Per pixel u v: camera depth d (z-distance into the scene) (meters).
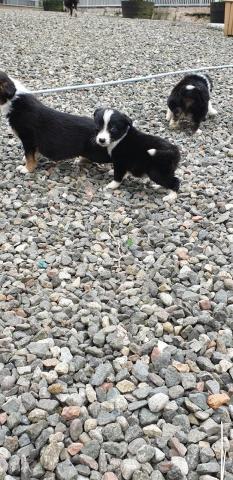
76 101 1.85
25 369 0.69
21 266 0.92
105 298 0.83
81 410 0.63
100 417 0.63
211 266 0.92
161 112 1.77
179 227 1.07
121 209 1.13
